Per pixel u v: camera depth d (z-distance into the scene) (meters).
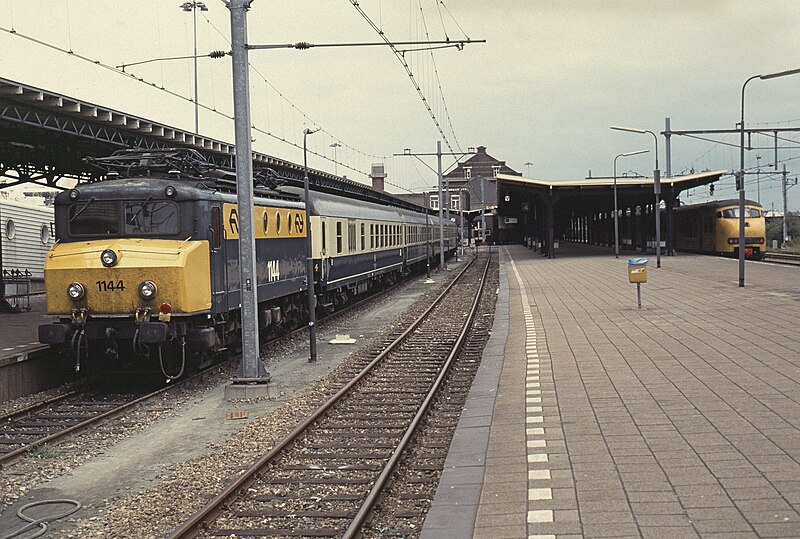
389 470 8.65
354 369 16.48
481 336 20.91
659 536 6.12
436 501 7.45
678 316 20.44
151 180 15.30
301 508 8.06
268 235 18.83
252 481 8.84
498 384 13.05
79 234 15.02
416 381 15.06
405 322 24.88
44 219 36.78
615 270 41.72
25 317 24.11
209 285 15.08
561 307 24.55
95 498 8.86
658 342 16.20
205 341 14.77
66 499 8.80
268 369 17.09
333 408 12.66
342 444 10.49
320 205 24.88
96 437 11.48
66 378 16.19
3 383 14.12
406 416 12.16
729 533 6.09
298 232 21.50
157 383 15.89
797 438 8.62
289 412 12.51
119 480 9.48
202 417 12.73
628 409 10.48
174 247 14.45
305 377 16.06
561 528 6.41
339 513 7.82
